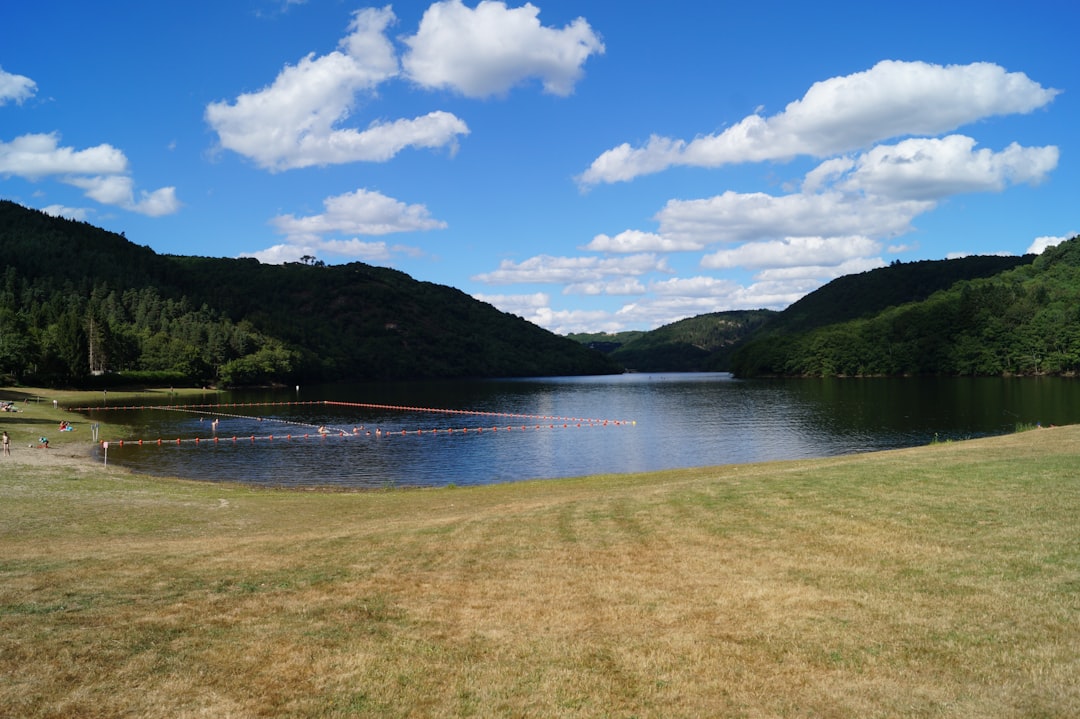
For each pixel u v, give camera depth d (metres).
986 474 21.78
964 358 158.38
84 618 11.68
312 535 20.36
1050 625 10.32
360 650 10.39
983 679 8.94
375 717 8.45
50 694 8.77
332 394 151.00
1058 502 17.48
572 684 9.29
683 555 15.37
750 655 10.01
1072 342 144.75
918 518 16.86
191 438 70.56
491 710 8.63
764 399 118.00
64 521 24.69
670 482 31.73
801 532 16.58
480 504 28.22
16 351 119.25
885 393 121.06
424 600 12.80
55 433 64.94
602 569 14.60
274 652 10.28
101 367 144.12
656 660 9.95
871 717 8.24
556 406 116.00
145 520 25.30
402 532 19.52
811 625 10.94
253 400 129.00
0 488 31.59
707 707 8.62
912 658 9.63
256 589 13.57
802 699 8.73
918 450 35.34
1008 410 85.94
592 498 24.34
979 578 12.45
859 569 13.52
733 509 19.67
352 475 50.28
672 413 98.12
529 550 16.52
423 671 9.68
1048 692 8.51
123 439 68.38
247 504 30.06
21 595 13.12
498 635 11.00
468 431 80.19
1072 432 35.22
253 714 8.45
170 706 8.59
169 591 13.43
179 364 155.88
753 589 12.78
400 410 109.50
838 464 28.94
